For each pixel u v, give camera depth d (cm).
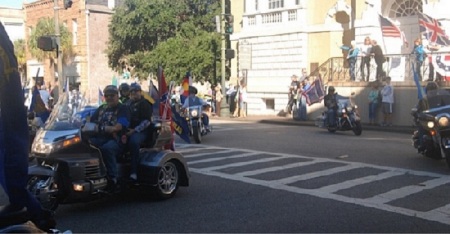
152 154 843
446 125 1035
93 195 755
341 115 1816
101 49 4534
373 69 2242
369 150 1368
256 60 3022
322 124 1925
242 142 1599
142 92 872
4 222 317
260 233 648
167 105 976
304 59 2770
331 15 2672
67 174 729
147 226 692
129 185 826
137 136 810
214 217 730
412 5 2422
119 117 789
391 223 682
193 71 3266
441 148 1049
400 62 2142
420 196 830
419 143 1175
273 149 1418
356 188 897
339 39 2664
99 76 4534
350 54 2350
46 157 737
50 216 353
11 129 289
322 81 2405
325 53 2698
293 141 1603
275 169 1098
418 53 2036
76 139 748
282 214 738
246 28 3092
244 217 727
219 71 3319
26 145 294
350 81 2322
